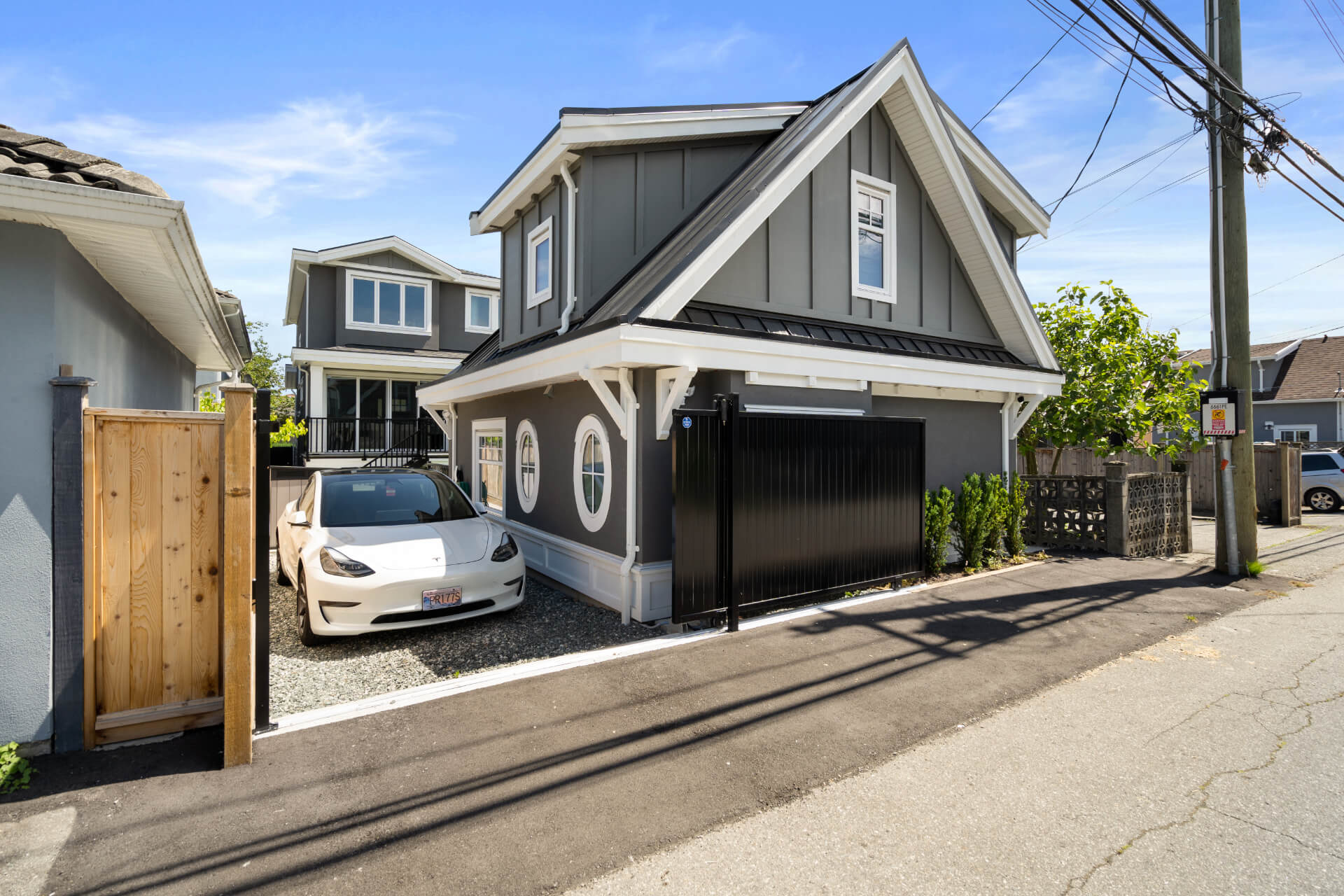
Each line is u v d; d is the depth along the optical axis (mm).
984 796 3176
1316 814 3025
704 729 3854
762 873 2613
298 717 3957
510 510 9609
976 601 6703
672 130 7820
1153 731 3879
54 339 3420
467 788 3211
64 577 3439
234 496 3381
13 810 2979
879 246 8352
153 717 3645
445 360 19422
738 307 6832
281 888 2498
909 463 7297
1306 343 27906
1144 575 8016
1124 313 10812
